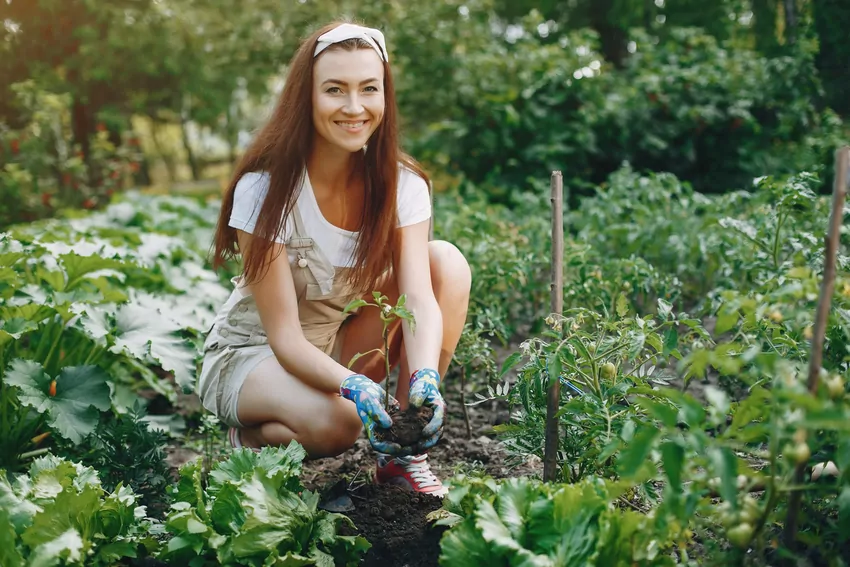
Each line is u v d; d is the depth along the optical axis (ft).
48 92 28.94
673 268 13.79
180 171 62.28
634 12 29.66
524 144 23.31
